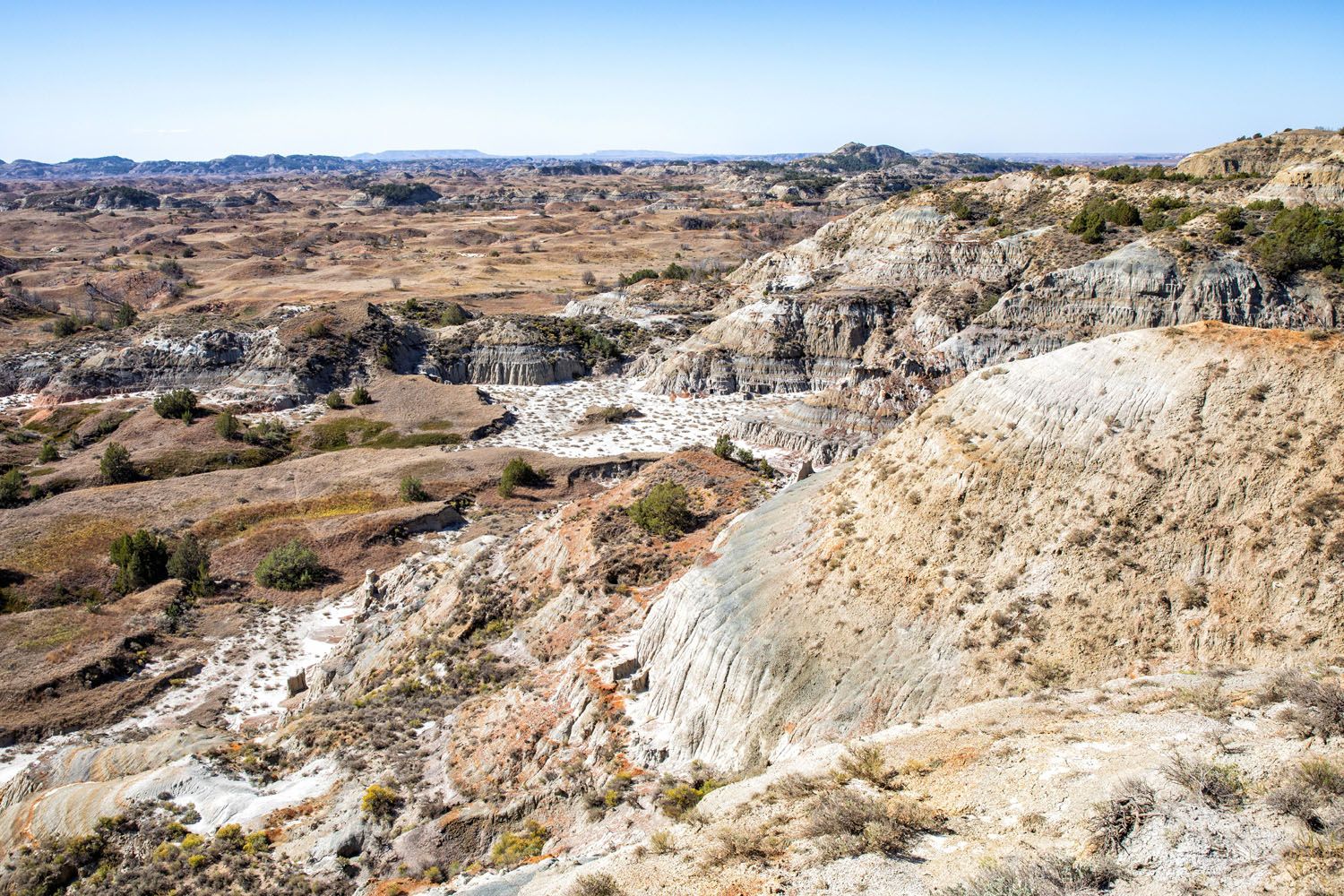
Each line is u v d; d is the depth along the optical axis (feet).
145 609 183.42
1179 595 88.12
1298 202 311.68
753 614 107.76
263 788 115.65
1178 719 68.44
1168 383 102.22
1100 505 97.30
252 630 181.06
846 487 121.49
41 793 121.29
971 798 64.90
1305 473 89.35
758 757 94.84
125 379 334.85
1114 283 288.10
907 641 96.63
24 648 167.53
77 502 227.81
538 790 99.86
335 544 207.82
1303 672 74.28
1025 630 91.76
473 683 132.57
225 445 274.77
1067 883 51.16
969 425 113.60
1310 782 53.36
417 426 300.20
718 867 65.21
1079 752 66.85
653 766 100.42
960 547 102.06
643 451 278.67
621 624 128.26
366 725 125.18
